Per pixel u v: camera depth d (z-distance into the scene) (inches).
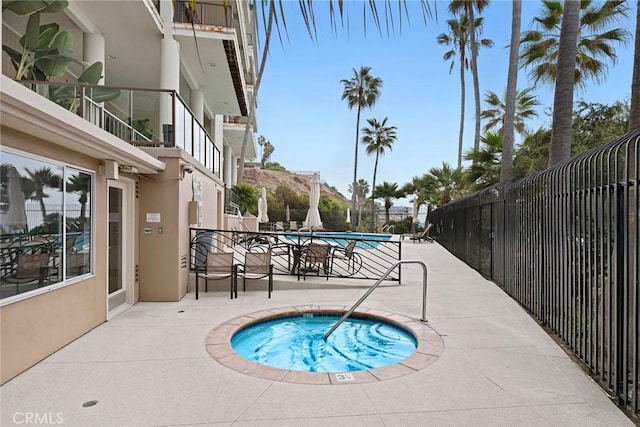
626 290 111.0
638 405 104.5
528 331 181.8
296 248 331.0
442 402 116.1
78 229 174.4
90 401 116.0
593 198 132.9
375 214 1307.8
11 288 131.6
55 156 152.9
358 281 302.4
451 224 514.3
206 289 275.4
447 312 216.1
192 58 440.1
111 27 347.3
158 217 244.7
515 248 241.4
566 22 270.7
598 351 131.2
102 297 196.5
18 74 222.4
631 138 107.7
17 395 119.5
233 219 594.9
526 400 117.2
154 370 139.0
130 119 267.1
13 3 207.2
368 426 103.3
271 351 184.7
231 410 111.1
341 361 173.3
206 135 357.7
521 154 439.5
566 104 269.1
